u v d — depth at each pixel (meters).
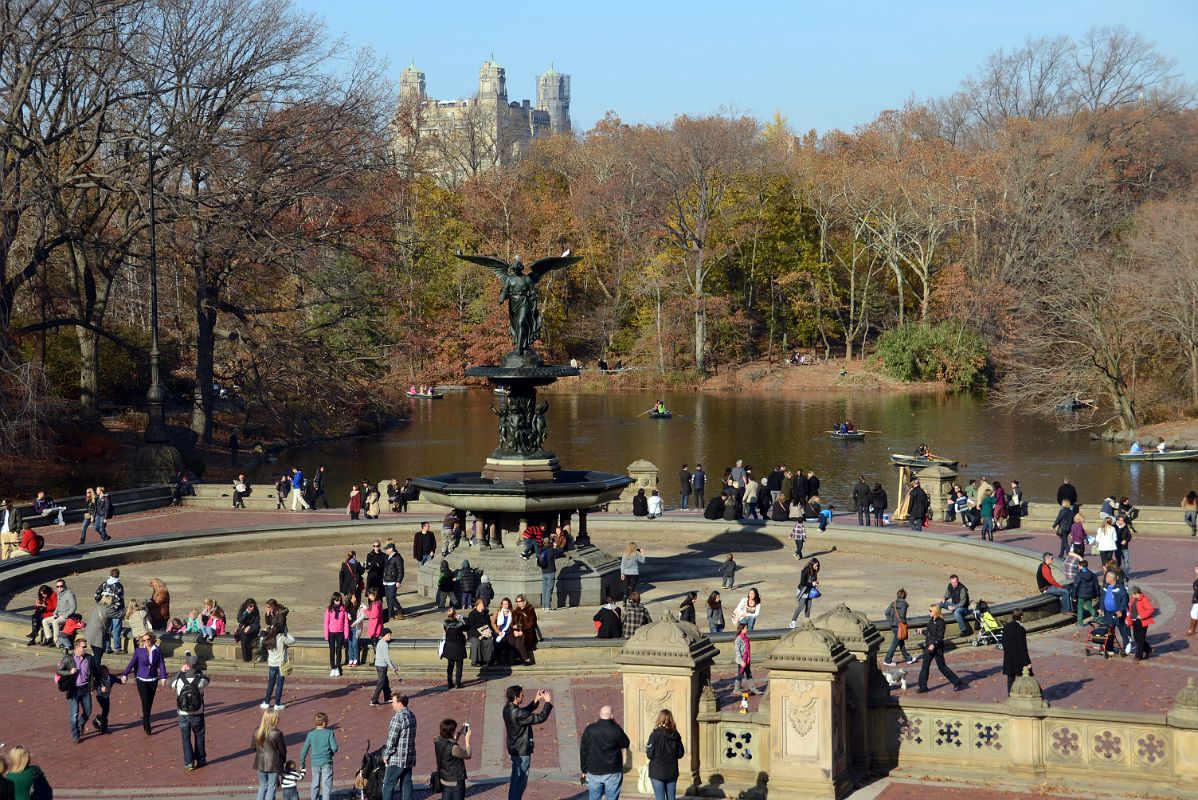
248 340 72.38
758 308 144.00
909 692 24.50
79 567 40.41
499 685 25.92
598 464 71.19
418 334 112.94
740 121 140.00
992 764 19.02
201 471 63.78
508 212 138.38
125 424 73.88
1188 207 85.88
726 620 32.47
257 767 18.25
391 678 26.78
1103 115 126.38
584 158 153.62
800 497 50.62
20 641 29.59
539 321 37.50
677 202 133.12
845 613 19.81
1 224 58.56
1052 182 111.19
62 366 75.69
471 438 85.38
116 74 61.88
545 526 37.00
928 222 121.75
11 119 59.81
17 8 60.50
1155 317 78.19
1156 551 41.66
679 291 134.50
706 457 73.94
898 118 141.62
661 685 18.56
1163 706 23.16
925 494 45.25
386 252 79.38
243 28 66.50
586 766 16.77
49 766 21.28
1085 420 92.19
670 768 16.83
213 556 43.72
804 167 143.38
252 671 27.22
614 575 36.34
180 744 22.42
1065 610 31.09
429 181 136.75
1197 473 65.25
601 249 141.12
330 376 77.25
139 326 86.62
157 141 62.03
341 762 21.12
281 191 67.06
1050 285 91.06
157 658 23.30
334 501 59.03
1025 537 45.19
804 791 18.08
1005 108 139.38
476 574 33.34
